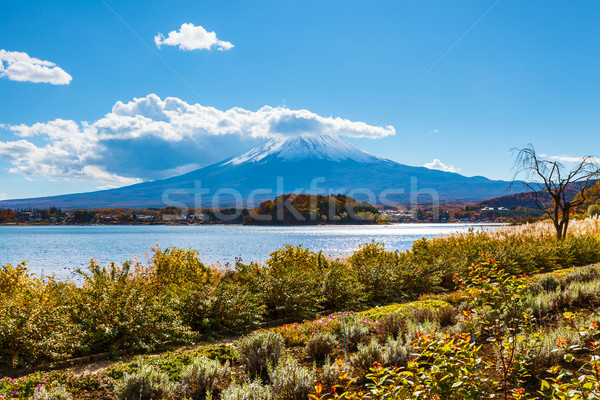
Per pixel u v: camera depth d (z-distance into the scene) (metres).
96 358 6.16
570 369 4.49
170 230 107.69
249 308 8.25
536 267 14.86
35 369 5.63
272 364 5.15
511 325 4.15
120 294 7.26
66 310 6.96
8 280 7.90
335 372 4.72
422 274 11.70
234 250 34.94
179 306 7.86
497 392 3.99
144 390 4.30
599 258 16.58
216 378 4.77
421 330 5.82
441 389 3.09
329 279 10.21
